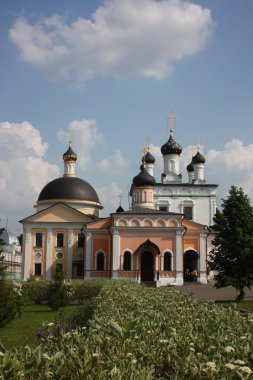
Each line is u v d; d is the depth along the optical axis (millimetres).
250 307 27422
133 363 5473
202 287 49750
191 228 59250
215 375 5555
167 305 11758
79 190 70688
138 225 57156
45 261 64438
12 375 4891
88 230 59438
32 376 5289
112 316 9375
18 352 5801
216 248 34750
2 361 5211
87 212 70312
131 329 5961
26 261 64438
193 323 8633
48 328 8727
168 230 56625
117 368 5297
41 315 26344
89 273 58531
